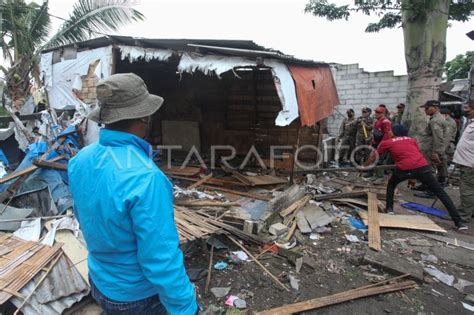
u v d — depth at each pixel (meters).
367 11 8.89
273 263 3.71
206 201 4.70
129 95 1.28
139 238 1.17
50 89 6.86
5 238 3.13
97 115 1.34
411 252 4.15
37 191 4.04
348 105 11.54
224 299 3.04
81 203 1.28
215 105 8.84
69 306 2.55
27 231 3.24
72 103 6.42
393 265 3.64
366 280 3.48
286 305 2.94
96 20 7.18
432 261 3.93
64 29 7.37
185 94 9.02
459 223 4.90
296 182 6.73
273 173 7.25
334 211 5.39
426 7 7.56
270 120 8.38
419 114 7.85
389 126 7.43
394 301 3.12
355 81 11.28
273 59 5.11
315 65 6.95
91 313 2.60
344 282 3.44
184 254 3.68
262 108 8.40
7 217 3.55
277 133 8.39
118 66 7.16
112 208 1.17
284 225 4.50
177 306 1.29
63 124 5.51
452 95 12.23
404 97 10.46
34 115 6.24
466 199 5.15
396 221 4.97
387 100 10.78
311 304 2.96
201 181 6.27
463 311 3.01
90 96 6.05
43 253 2.87
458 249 4.25
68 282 2.66
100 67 5.79
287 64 5.54
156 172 1.23
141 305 1.38
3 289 2.43
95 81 5.90
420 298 3.18
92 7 7.18
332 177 7.82
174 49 5.22
